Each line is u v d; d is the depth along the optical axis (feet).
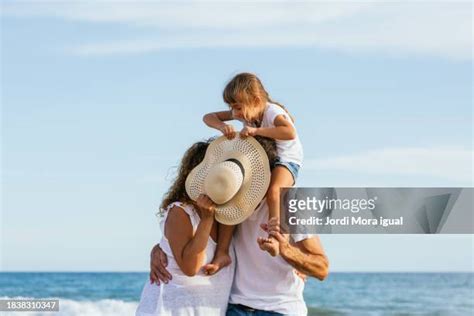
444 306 137.08
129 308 139.95
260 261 19.26
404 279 136.56
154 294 19.04
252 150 19.39
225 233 19.16
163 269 19.01
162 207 19.61
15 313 44.06
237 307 19.40
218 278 19.12
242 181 18.92
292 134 19.72
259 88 20.45
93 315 139.23
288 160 19.80
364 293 132.98
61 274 146.72
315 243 19.15
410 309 136.56
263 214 19.29
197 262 18.51
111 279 142.00
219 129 19.93
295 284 19.35
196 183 19.22
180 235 18.72
